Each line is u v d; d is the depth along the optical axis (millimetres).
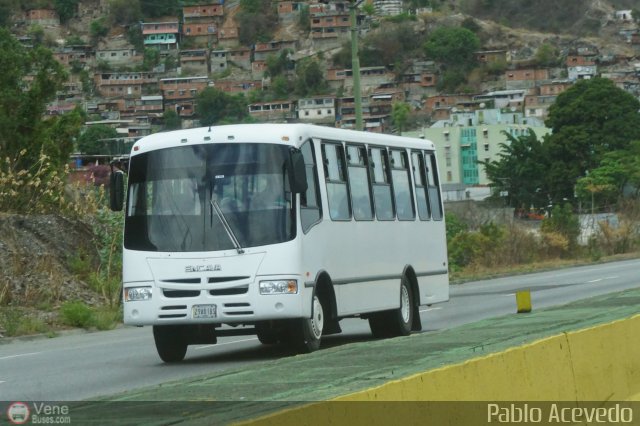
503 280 67125
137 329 40500
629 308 21078
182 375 23344
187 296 25031
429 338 18875
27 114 54062
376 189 29750
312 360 16766
